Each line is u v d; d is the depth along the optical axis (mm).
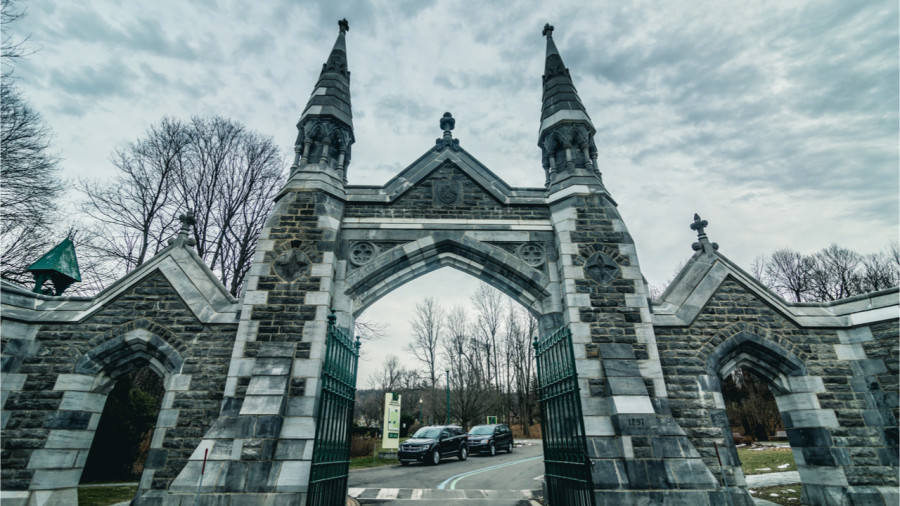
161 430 7781
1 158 16281
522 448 28688
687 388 8500
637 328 8680
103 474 13484
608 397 7977
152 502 7312
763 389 32438
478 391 36281
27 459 7477
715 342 8930
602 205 9930
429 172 10586
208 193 20359
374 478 14461
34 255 16906
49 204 17250
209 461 7043
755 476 13648
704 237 10086
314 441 7305
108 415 13602
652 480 7254
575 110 11211
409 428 42781
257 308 8406
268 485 6906
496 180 10688
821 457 8266
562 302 9297
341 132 10828
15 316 8164
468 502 10141
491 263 9875
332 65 11773
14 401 7812
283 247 9031
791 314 9250
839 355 8961
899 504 7738
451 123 11461
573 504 7723
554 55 12484
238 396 7707
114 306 8695
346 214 10039
